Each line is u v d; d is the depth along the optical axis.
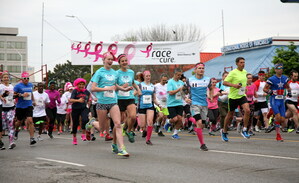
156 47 22.75
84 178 5.86
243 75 10.84
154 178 5.82
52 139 13.48
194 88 9.48
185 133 15.89
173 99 11.94
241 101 10.95
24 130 20.17
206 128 18.84
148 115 10.80
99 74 8.16
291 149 9.07
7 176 6.14
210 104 14.38
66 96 17.50
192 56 22.91
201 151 8.88
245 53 35.34
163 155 8.33
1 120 10.17
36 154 8.86
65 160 7.75
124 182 5.56
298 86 14.03
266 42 33.25
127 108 9.47
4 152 9.45
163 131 17.25
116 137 8.59
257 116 15.47
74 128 11.36
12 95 10.53
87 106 12.51
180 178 5.80
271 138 12.16
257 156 7.89
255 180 5.60
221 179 5.70
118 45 22.64
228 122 11.17
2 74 10.59
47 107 14.41
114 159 7.82
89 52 22.61
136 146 10.26
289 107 14.00
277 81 11.09
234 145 10.03
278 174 6.03
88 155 8.51
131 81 9.61
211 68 36.19
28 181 5.74
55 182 5.62
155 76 53.12
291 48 24.81
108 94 8.12
